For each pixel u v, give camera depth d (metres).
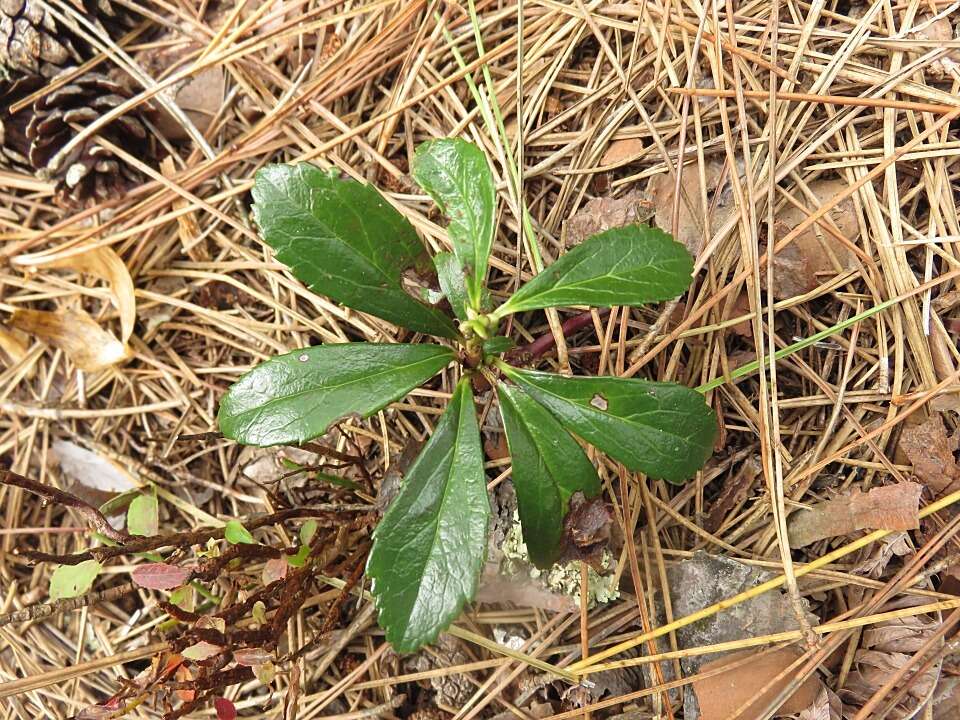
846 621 0.19
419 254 0.17
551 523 0.17
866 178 0.20
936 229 0.20
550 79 0.21
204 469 0.22
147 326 0.23
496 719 0.20
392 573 0.16
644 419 0.17
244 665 0.18
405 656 0.21
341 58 0.22
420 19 0.22
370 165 0.22
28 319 0.22
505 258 0.21
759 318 0.19
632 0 0.21
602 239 0.17
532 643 0.20
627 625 0.20
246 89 0.22
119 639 0.22
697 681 0.19
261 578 0.21
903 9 0.20
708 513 0.20
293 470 0.20
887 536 0.19
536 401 0.17
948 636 0.19
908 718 0.19
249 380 0.16
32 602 0.22
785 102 0.20
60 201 0.22
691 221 0.20
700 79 0.21
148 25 0.23
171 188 0.22
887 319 0.20
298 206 0.17
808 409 0.20
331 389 0.16
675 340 0.20
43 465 0.22
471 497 0.16
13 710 0.22
